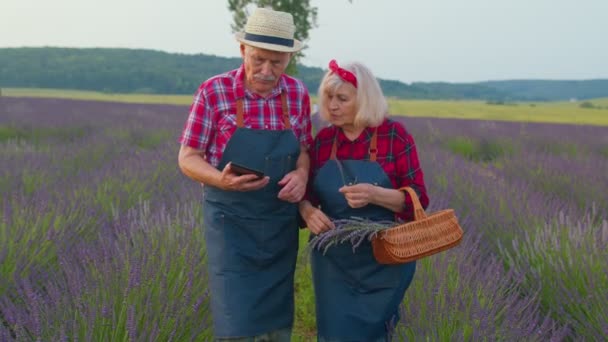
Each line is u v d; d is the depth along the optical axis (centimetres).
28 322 259
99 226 446
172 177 661
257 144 246
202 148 253
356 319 253
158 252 328
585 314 336
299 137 265
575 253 382
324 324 260
